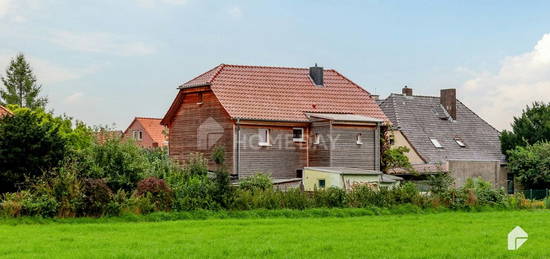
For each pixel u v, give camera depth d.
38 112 60.62
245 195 43.41
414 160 73.94
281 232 33.06
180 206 41.12
